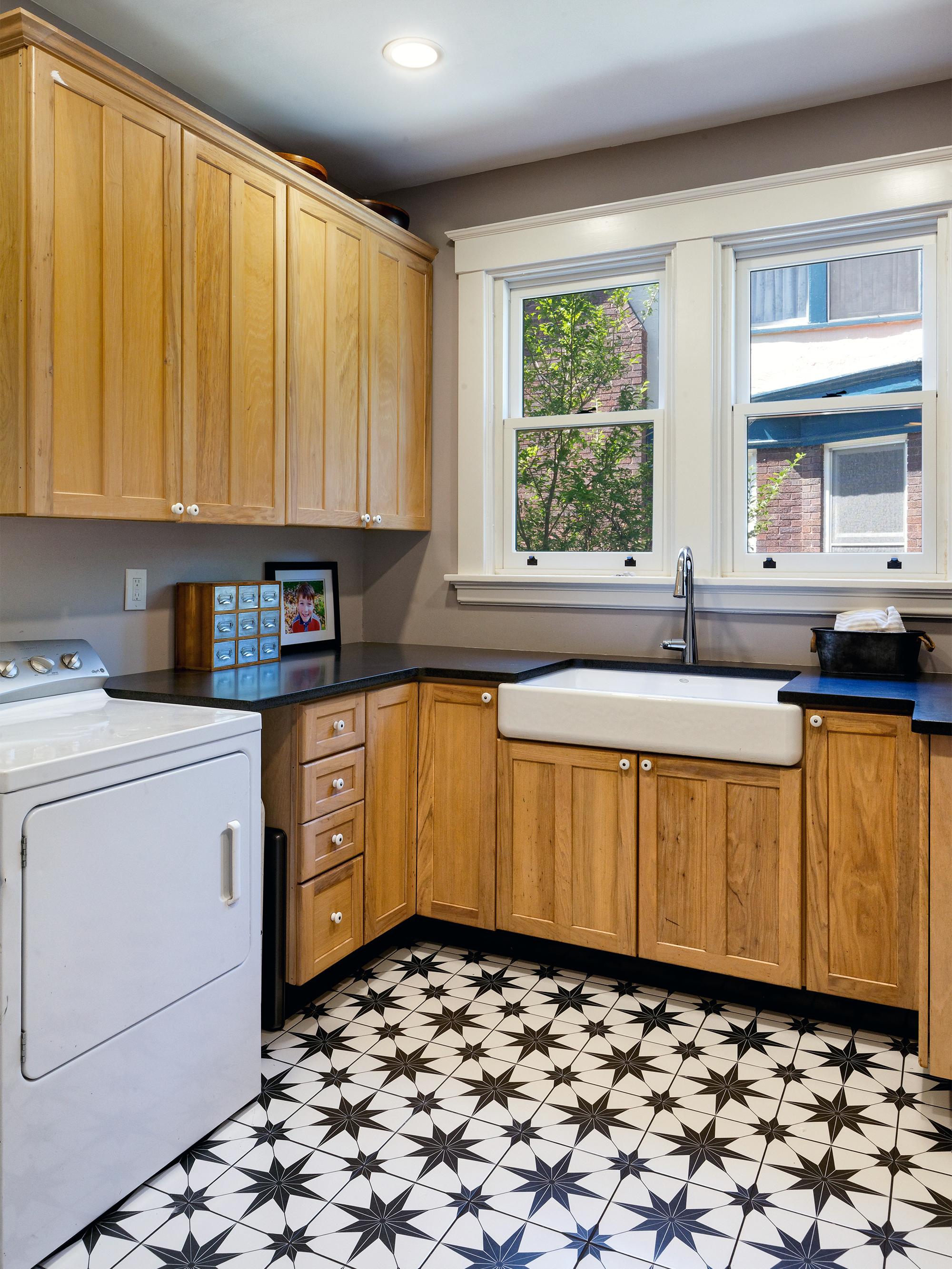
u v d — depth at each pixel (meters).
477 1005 2.40
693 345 2.91
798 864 2.26
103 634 2.42
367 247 2.94
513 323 3.28
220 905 1.88
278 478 2.56
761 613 2.88
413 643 3.47
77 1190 1.55
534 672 2.70
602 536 3.16
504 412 3.27
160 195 2.15
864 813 2.20
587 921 2.54
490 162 3.15
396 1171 1.73
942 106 2.62
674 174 2.96
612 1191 1.67
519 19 2.30
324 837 2.35
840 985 2.24
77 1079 1.55
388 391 3.09
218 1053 1.87
